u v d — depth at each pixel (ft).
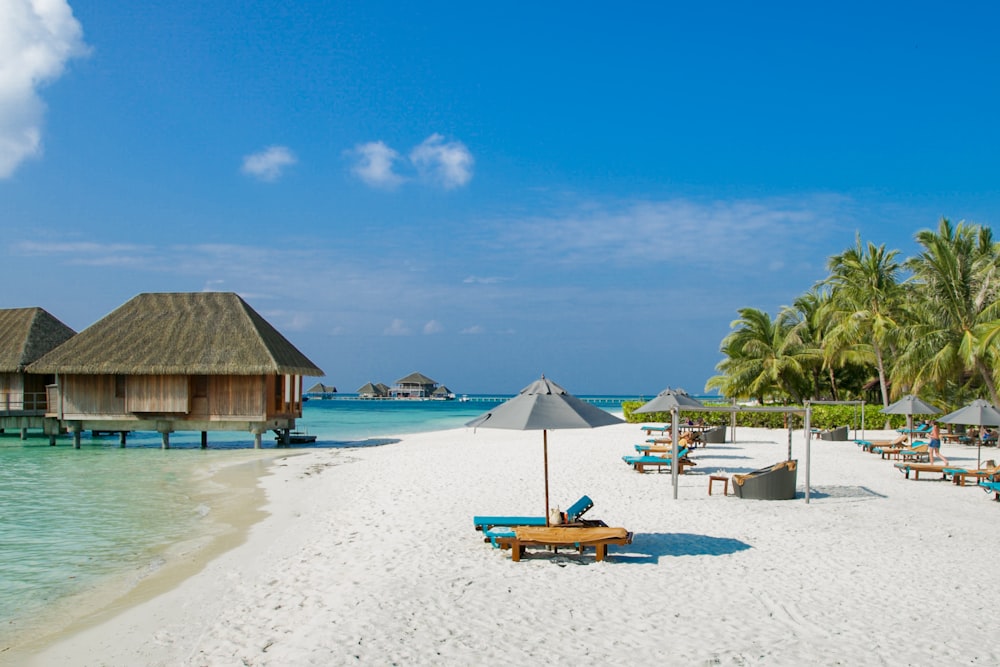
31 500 54.60
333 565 31.55
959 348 95.20
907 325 108.17
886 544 35.06
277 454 92.38
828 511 43.75
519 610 24.63
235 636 23.36
